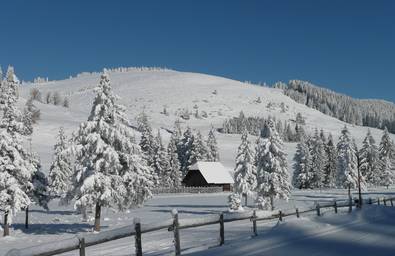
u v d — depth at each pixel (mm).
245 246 13391
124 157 37281
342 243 13906
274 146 55469
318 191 94875
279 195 55094
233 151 165500
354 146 75938
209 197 85375
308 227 17141
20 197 37531
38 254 8617
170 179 99812
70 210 63688
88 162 35625
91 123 35625
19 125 38969
